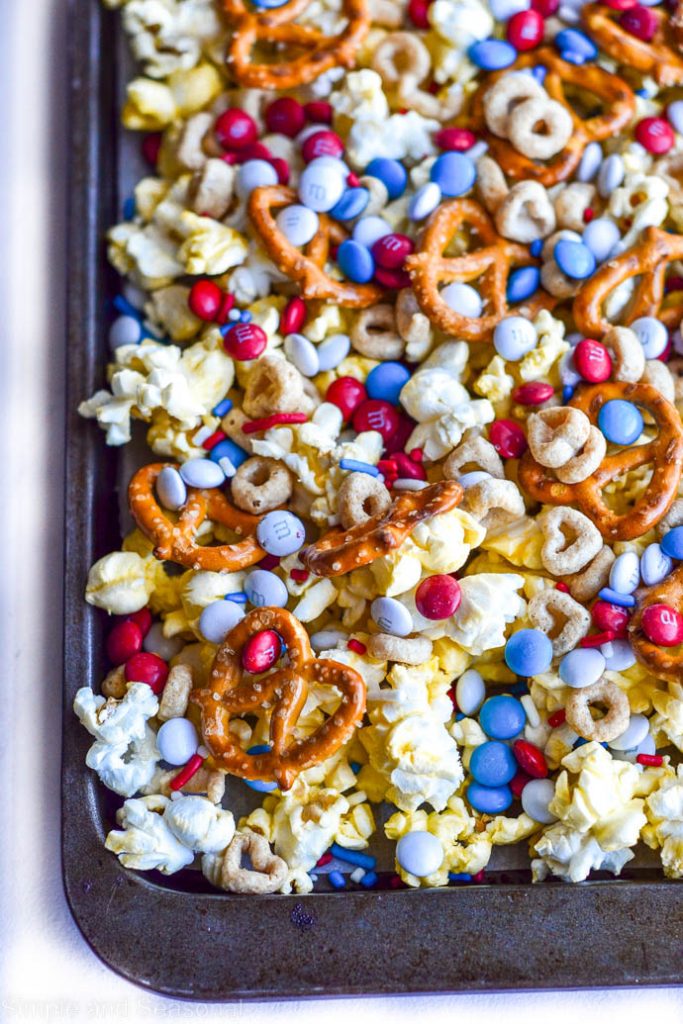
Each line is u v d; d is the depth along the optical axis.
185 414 0.57
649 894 0.53
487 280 0.58
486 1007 0.54
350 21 0.59
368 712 0.54
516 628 0.55
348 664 0.55
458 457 0.56
